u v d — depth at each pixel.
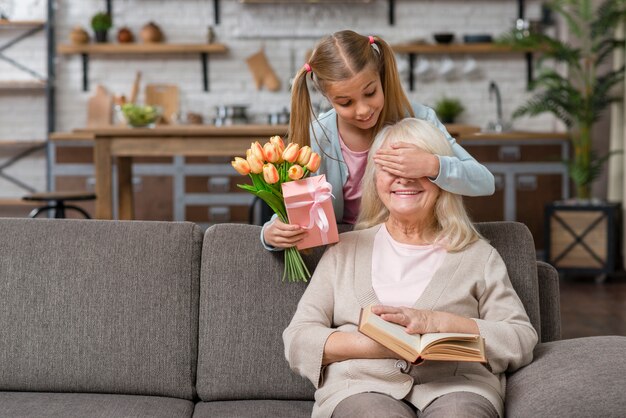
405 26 7.37
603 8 6.13
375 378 1.88
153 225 2.25
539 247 6.84
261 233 2.15
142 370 2.15
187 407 2.09
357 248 2.06
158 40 7.23
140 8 7.36
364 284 2.00
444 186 1.97
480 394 1.81
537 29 7.31
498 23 7.36
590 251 6.12
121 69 7.38
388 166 1.95
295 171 1.94
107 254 2.21
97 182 4.52
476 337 1.74
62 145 6.83
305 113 2.21
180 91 7.40
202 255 2.22
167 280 2.19
